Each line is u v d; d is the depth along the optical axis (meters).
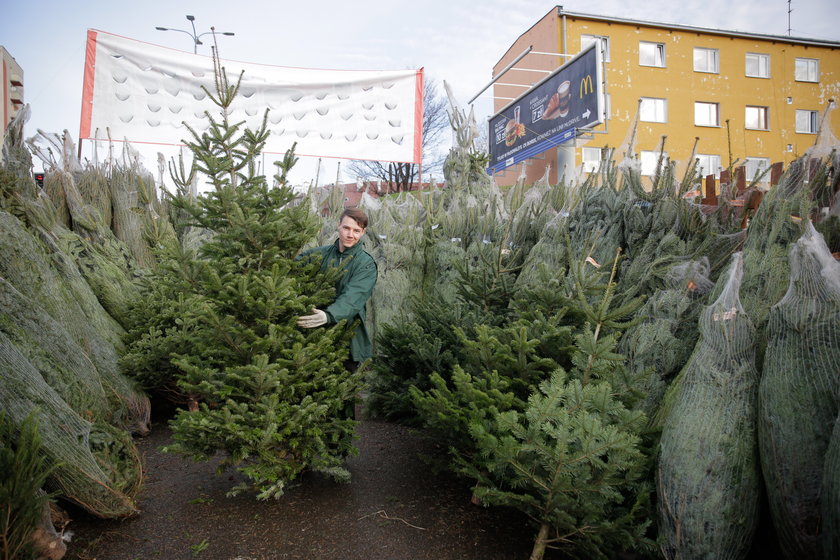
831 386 2.18
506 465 2.64
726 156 26.33
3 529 2.25
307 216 3.59
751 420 2.37
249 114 9.74
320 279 3.62
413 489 3.54
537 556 2.67
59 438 2.81
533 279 4.00
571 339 2.97
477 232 6.03
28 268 4.02
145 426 4.61
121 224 7.29
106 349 4.62
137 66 9.19
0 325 3.30
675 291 3.21
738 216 3.83
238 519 3.14
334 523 3.10
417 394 3.26
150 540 2.91
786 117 27.00
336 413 3.58
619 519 2.39
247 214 3.27
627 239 4.05
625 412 2.42
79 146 9.00
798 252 2.31
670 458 2.41
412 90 10.32
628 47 25.09
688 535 2.33
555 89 15.73
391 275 6.21
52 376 3.38
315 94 10.01
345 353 3.58
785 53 26.97
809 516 2.17
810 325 2.23
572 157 16.53
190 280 3.24
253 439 2.98
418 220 7.71
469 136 10.84
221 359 3.43
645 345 3.05
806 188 2.90
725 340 2.43
